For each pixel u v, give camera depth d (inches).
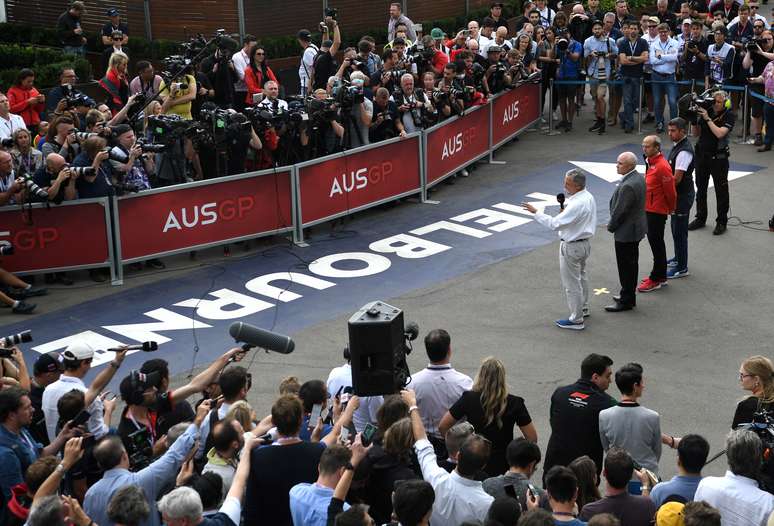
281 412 254.7
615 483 255.0
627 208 499.5
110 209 544.7
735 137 810.8
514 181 724.0
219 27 838.5
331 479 238.2
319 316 513.3
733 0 949.2
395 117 654.5
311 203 611.5
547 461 329.7
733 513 261.3
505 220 646.5
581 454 323.0
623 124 838.5
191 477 261.0
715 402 424.5
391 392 272.5
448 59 768.9
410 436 266.5
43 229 536.7
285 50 860.6
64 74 612.4
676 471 374.9
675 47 812.0
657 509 257.6
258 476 252.5
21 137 539.5
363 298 534.0
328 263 581.9
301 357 470.9
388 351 269.9
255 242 614.2
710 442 392.8
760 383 331.6
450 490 252.2
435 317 511.8
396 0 932.6
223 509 233.1
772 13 1068.5
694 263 575.2
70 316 515.2
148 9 837.8
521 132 840.9
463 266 575.5
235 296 538.0
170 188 558.6
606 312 516.4
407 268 573.6
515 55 791.1
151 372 320.2
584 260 490.3
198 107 665.0
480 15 1006.4
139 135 614.9
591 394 325.7
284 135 605.3
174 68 619.2
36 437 335.9
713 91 609.6
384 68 700.0
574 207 480.4
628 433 311.1
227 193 577.9
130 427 311.0
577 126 867.4
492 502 240.8
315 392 299.9
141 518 223.0
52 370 342.3
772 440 300.2
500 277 560.1
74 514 231.6
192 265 581.9
